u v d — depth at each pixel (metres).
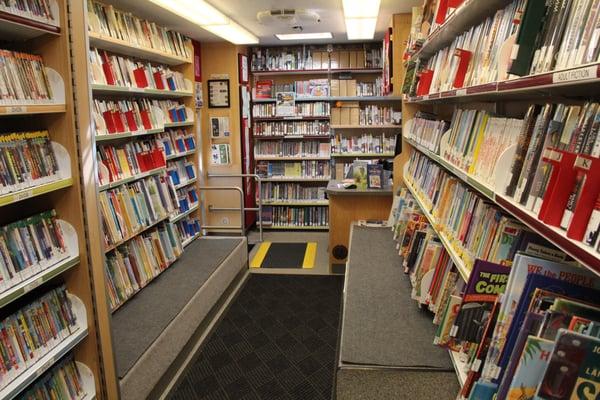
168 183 3.92
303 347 3.34
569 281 1.07
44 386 1.90
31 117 1.99
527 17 1.20
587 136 0.96
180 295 3.30
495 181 1.40
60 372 2.01
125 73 3.46
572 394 0.83
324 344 3.39
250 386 2.85
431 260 2.36
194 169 4.91
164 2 3.71
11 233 1.76
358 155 6.73
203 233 5.44
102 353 2.12
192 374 2.99
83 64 1.98
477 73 1.85
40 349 1.86
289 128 7.09
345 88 6.88
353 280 2.93
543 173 1.08
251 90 7.29
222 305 4.06
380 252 3.55
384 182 4.82
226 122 6.27
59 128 1.98
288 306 4.11
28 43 1.94
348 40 6.62
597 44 0.88
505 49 1.38
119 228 3.05
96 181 2.08
